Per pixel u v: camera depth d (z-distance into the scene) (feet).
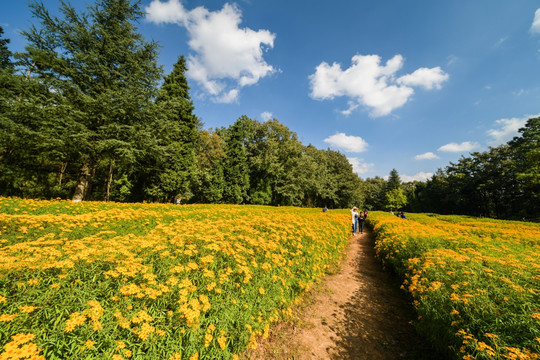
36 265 7.14
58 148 41.65
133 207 32.50
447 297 9.10
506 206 127.95
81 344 5.44
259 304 10.07
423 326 9.62
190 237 12.32
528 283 9.43
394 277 19.62
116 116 49.96
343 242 29.78
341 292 16.56
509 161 121.19
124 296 7.09
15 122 41.16
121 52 52.01
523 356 5.44
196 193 96.63
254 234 15.46
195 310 7.25
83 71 47.19
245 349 8.83
